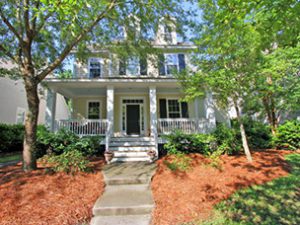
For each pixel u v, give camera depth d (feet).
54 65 19.15
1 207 11.98
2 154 30.22
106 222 11.59
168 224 11.04
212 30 18.84
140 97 40.83
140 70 38.37
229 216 11.55
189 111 40.78
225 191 14.96
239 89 21.67
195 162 22.54
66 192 14.55
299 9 8.58
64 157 18.92
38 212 11.74
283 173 18.08
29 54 18.43
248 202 13.11
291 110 33.88
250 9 9.29
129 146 28.99
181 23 23.08
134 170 20.57
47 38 22.70
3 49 17.98
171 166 21.30
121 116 39.93
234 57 20.51
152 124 30.68
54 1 9.48
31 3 16.30
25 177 16.19
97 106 41.06
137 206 12.83
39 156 25.31
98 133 31.50
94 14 17.57
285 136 29.89
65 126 30.53
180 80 25.38
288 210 11.85
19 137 34.14
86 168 19.40
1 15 15.96
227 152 25.93
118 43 25.27
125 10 21.29
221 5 9.54
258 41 18.31
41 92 31.58
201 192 14.99
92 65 38.32
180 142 26.89
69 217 11.54
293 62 24.04
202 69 22.97
